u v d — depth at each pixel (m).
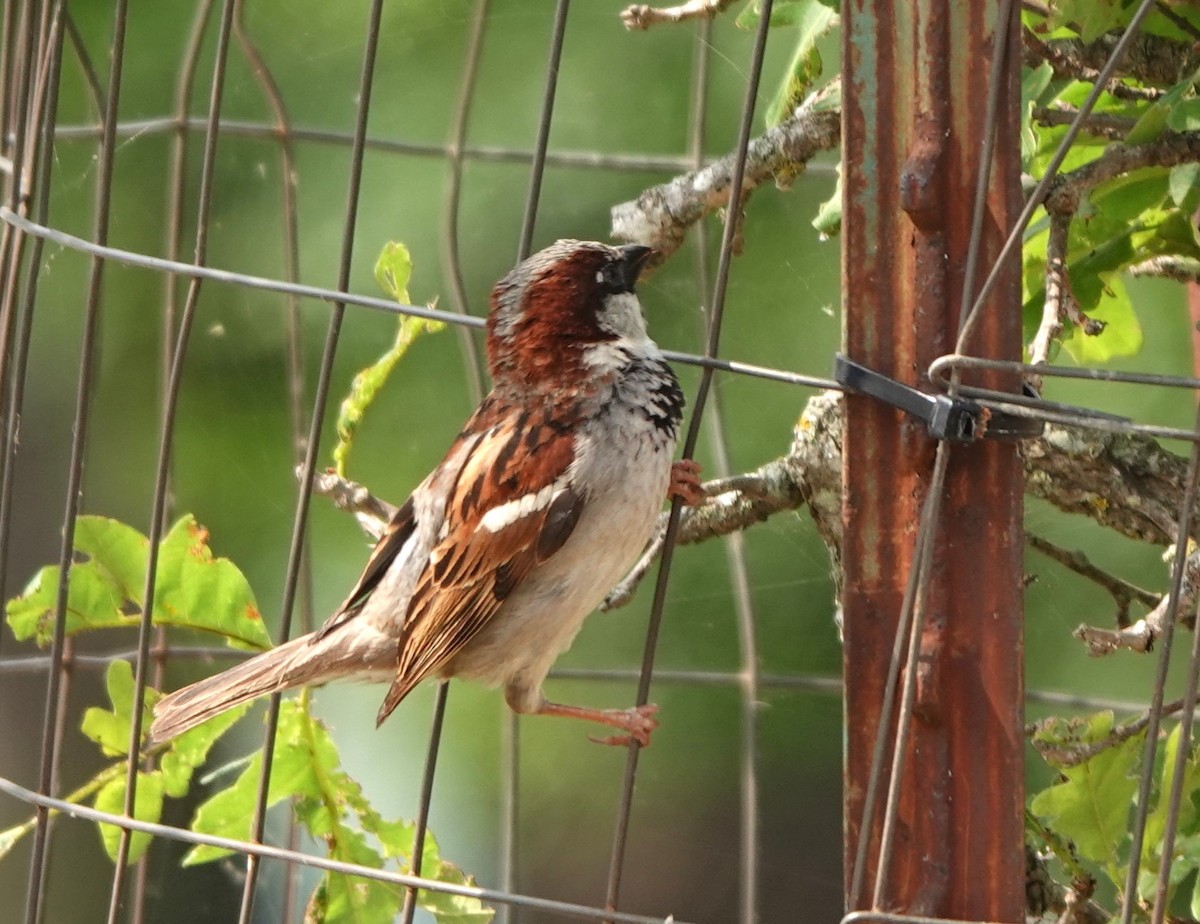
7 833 7.44
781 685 8.99
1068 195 6.13
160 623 7.32
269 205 11.40
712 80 11.20
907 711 5.04
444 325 7.37
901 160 5.11
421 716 11.84
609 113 11.36
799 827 11.60
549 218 11.27
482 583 6.95
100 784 7.72
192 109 11.41
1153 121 6.06
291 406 11.22
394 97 11.45
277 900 10.89
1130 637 6.00
